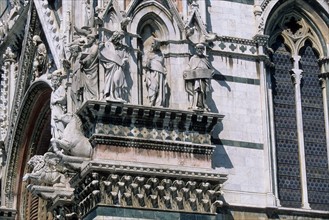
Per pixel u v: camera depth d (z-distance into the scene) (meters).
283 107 47.66
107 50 42.69
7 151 55.97
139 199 41.75
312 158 47.47
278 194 46.16
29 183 49.78
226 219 43.75
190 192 42.66
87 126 42.66
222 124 45.03
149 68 43.75
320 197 47.00
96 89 42.41
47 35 49.53
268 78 47.09
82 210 42.88
